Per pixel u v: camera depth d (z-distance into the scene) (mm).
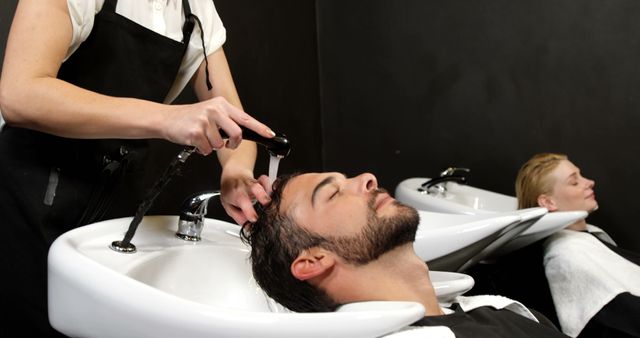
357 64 2854
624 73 2410
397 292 1078
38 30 1025
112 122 982
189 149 1006
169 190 1962
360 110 2869
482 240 1484
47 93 985
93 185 1186
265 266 1150
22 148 1126
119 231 1134
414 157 2789
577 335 1730
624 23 2398
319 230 1094
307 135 2812
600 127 2465
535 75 2557
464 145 2697
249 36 2367
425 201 2154
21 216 1129
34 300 1132
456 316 1070
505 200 2428
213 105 946
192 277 1155
